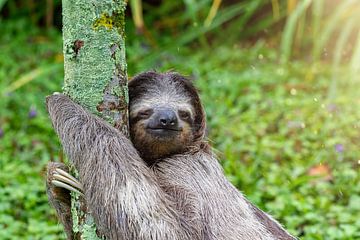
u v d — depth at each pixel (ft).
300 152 45.11
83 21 23.13
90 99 23.43
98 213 22.66
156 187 23.22
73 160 23.13
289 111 50.72
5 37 65.57
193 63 59.47
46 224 35.78
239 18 67.97
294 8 58.70
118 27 23.53
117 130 23.53
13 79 56.70
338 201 39.01
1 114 50.29
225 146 43.96
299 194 39.01
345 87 54.90
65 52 23.62
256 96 53.47
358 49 46.03
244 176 40.11
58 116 23.49
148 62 57.93
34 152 44.78
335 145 43.14
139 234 22.34
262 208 37.55
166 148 25.50
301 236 35.63
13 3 71.05
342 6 48.93
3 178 40.73
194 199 24.29
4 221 36.11
